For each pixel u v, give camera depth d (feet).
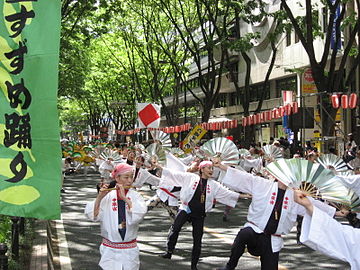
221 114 154.51
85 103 223.10
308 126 56.95
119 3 62.54
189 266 27.25
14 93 17.01
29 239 30.22
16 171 16.89
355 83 80.18
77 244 33.14
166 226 40.27
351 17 58.29
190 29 96.48
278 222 20.13
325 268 27.02
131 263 18.39
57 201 16.80
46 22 17.02
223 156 26.45
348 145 59.16
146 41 102.89
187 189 26.05
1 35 17.10
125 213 18.31
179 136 118.93
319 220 13.56
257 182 20.65
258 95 131.95
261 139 129.29
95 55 128.67
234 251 20.68
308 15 56.34
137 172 32.37
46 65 16.89
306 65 99.40
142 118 67.05
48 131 16.89
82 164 98.63
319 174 17.69
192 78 180.75
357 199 16.89
